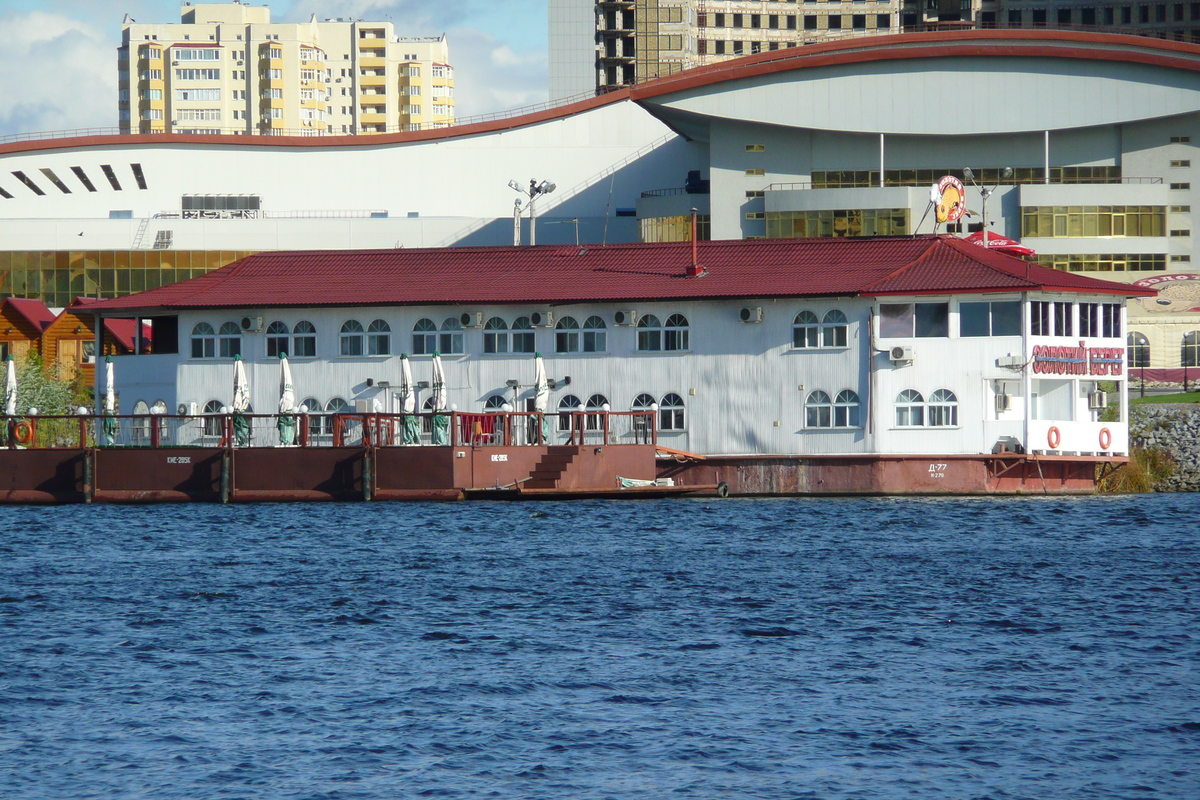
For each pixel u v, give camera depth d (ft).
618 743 324.39
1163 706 351.87
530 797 290.76
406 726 337.93
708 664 396.98
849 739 326.44
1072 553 615.98
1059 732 330.95
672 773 304.09
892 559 596.70
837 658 403.95
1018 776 301.22
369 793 293.23
